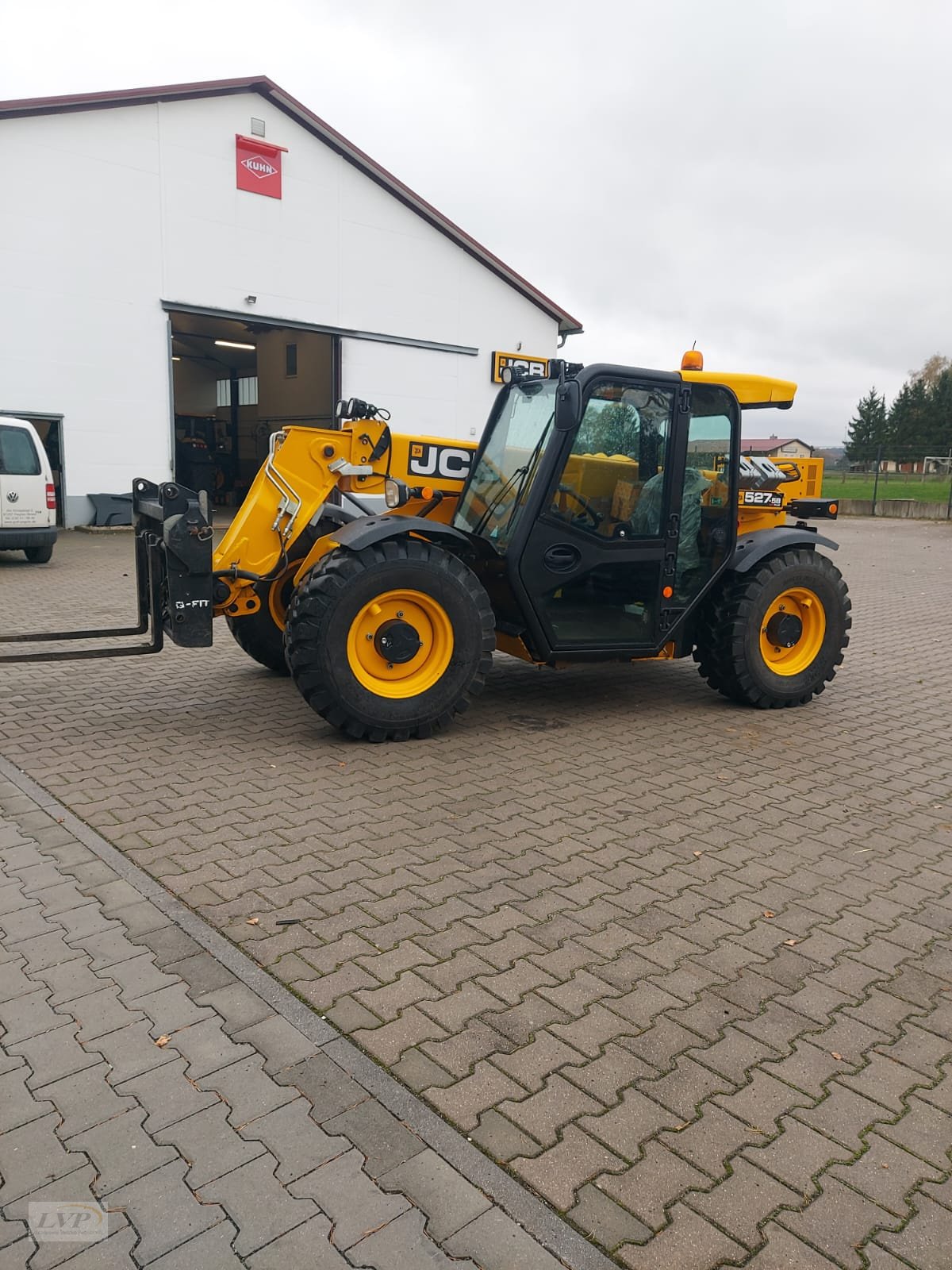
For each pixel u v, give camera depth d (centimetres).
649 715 615
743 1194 215
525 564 548
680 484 577
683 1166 223
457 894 356
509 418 598
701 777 495
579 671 742
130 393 1781
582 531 557
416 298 2175
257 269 1920
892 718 624
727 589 618
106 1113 237
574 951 317
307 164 1952
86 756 505
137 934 322
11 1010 279
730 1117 240
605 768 505
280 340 2573
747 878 377
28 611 926
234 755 511
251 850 390
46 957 307
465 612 532
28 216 1627
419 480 613
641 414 562
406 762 505
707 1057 263
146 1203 209
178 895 351
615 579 581
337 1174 218
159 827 412
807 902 358
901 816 448
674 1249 199
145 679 678
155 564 550
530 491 542
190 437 2717
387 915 338
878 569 1539
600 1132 233
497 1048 264
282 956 310
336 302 2050
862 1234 204
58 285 1675
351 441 589
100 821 418
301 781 472
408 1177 217
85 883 360
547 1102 243
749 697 626
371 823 421
